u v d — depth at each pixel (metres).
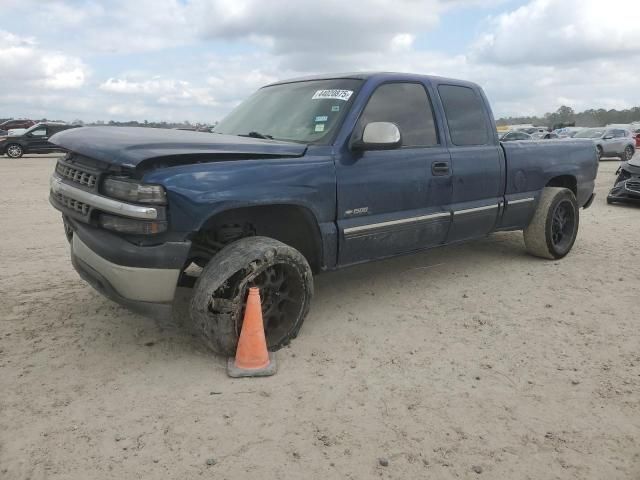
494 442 2.79
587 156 6.66
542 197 6.07
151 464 2.57
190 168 3.31
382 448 2.72
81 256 3.59
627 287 5.32
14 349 3.72
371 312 4.59
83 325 4.15
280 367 3.56
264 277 3.61
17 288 4.97
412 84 4.75
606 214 9.88
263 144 3.77
